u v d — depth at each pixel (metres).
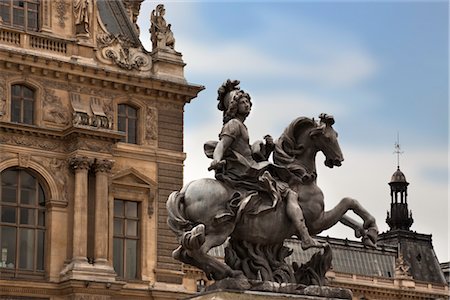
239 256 16.12
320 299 15.72
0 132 64.94
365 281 112.94
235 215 15.77
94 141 67.12
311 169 16.75
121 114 70.81
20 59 66.38
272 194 16.03
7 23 68.00
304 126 16.83
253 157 16.56
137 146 70.69
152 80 71.44
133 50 71.69
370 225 16.83
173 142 72.50
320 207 16.61
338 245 116.38
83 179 66.50
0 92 65.44
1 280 62.97
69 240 66.25
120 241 69.00
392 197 132.88
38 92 67.25
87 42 69.56
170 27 73.94
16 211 65.38
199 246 15.41
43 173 66.25
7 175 65.44
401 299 115.12
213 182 16.02
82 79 68.81
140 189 70.31
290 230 16.28
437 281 124.38
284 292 15.64
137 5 78.56
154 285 69.25
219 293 15.09
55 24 69.50
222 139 16.19
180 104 73.44
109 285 65.19
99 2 73.75
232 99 16.56
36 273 65.31
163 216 71.06
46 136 66.75
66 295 64.94
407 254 124.44
